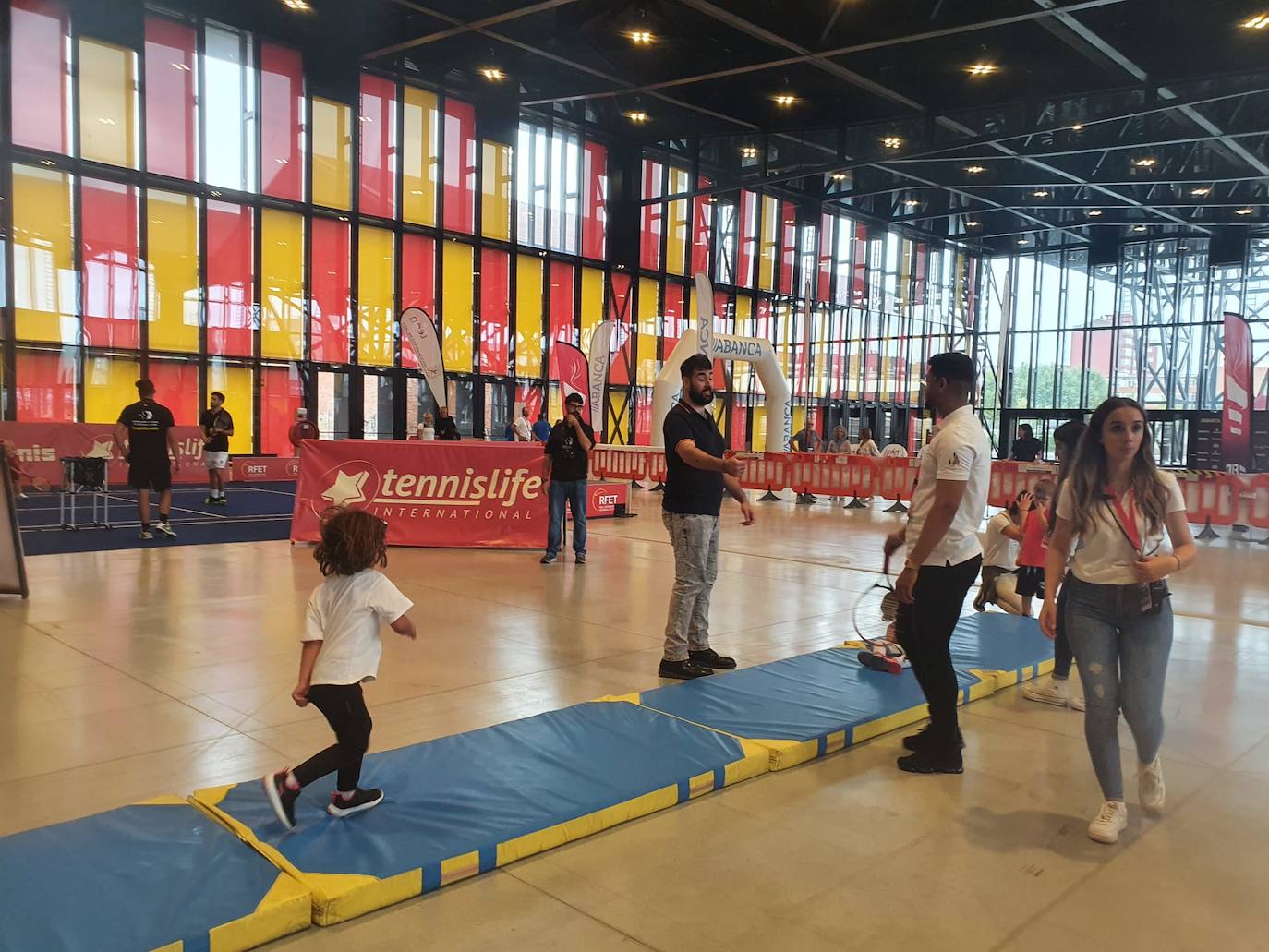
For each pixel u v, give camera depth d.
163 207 17.80
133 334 17.59
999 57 16.56
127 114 17.20
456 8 15.89
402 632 3.02
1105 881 2.79
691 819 3.22
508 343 23.09
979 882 2.78
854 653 5.40
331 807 2.97
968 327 34.81
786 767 3.73
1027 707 4.67
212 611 6.39
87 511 12.82
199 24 17.91
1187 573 9.16
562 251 23.97
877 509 16.25
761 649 5.76
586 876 2.78
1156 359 31.02
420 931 2.45
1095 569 3.14
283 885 2.51
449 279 21.92
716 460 4.75
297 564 8.47
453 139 21.81
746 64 17.02
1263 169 21.17
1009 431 33.66
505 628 6.12
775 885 2.74
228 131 18.47
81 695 4.43
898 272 32.69
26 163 16.08
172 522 11.71
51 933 2.22
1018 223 31.55
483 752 3.61
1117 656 3.19
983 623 6.13
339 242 20.17
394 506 9.98
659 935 2.44
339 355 20.33
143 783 3.38
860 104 19.97
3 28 15.76
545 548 10.02
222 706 4.29
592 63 17.66
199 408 18.55
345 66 19.81
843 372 31.22
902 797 3.45
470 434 22.52
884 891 2.71
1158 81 16.19
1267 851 3.02
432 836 2.84
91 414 17.20
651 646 5.68
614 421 25.34
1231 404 15.64
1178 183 22.52
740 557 9.94
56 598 6.78
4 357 16.08
